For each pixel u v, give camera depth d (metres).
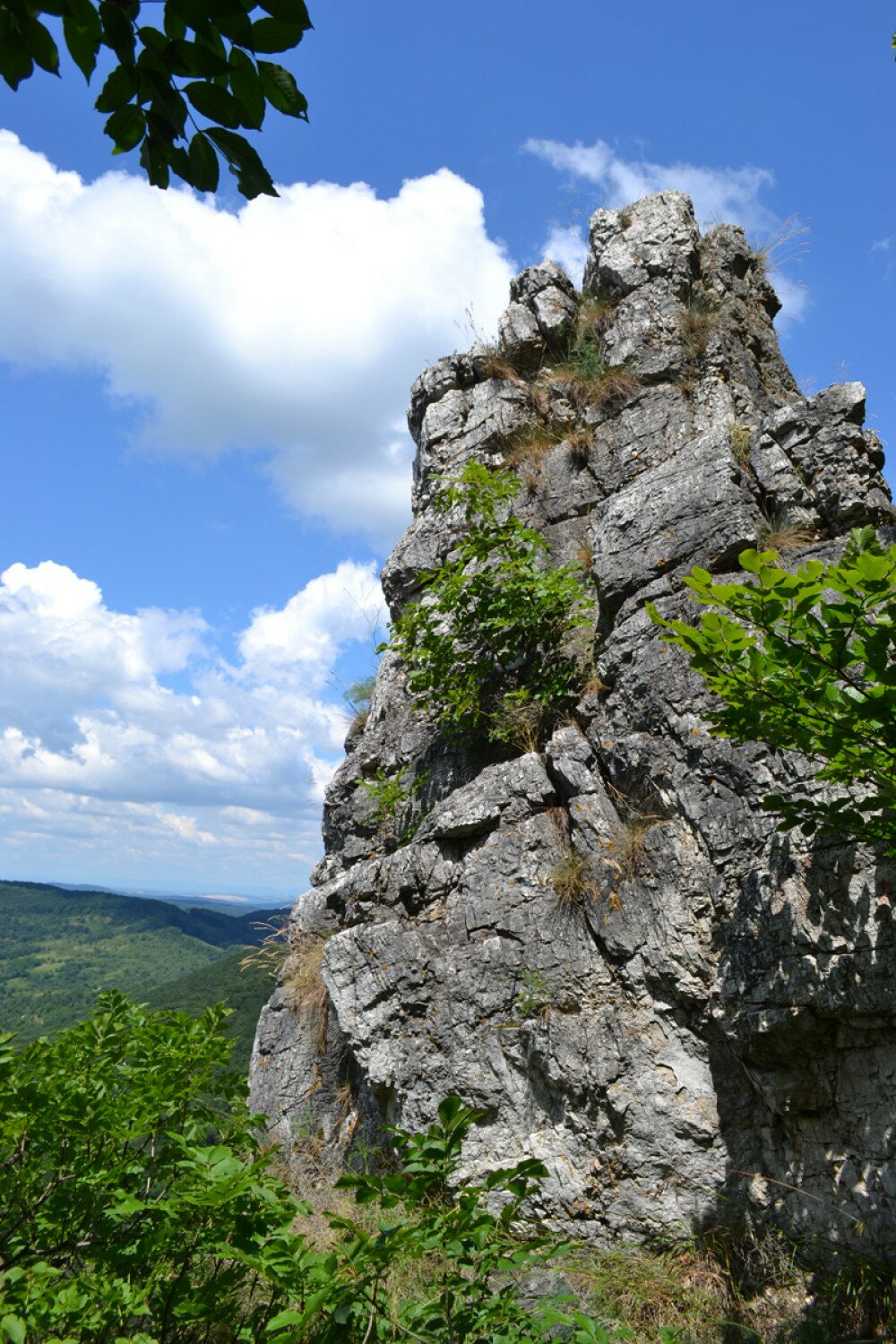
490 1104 5.75
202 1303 2.46
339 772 8.85
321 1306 2.12
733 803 5.44
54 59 1.70
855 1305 4.28
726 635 3.71
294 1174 6.95
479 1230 2.27
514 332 8.92
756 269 8.99
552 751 6.43
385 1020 6.28
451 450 8.94
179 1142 2.69
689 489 6.57
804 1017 4.71
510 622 7.09
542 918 5.95
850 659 3.47
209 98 1.72
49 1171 3.03
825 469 6.36
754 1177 4.98
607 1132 5.34
